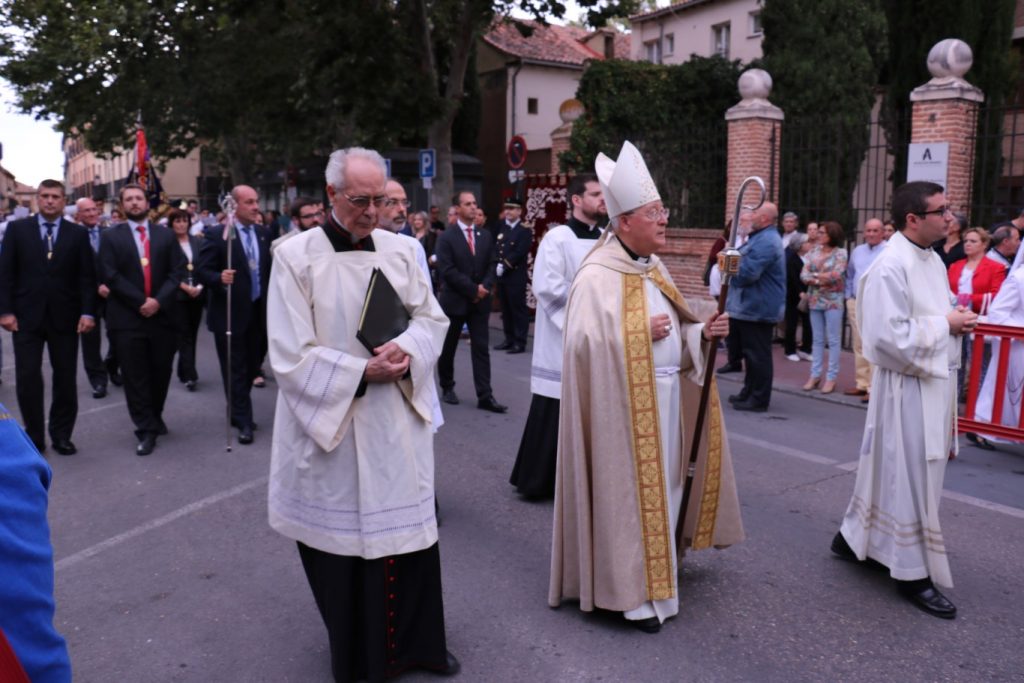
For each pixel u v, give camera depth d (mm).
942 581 3996
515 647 3746
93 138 25688
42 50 21109
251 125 27031
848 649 3721
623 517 3795
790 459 6660
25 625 1224
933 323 3984
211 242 7242
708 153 14984
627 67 21469
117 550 4941
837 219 14094
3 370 10852
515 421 7832
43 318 6746
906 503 4066
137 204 7066
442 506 5582
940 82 11031
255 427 7586
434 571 3443
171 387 9469
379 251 3412
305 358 3197
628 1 17609
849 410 8422
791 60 19047
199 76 22938
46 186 6715
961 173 11133
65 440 6949
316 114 22359
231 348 7164
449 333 8398
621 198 3861
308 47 17781
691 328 4102
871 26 19344
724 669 3557
